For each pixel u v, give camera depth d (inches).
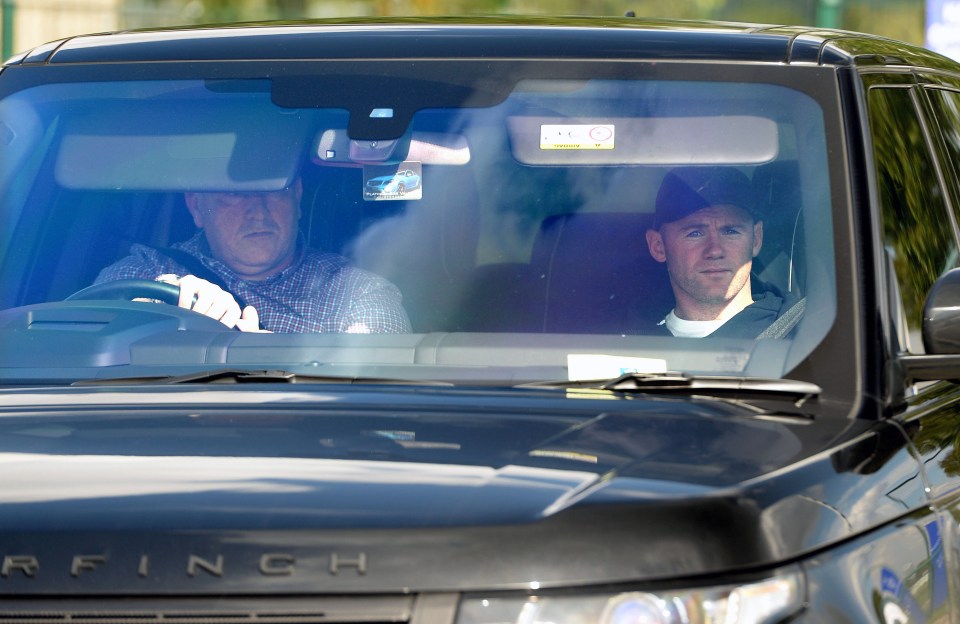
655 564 358.9
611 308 534.9
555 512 361.4
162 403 454.3
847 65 532.1
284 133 566.9
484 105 550.6
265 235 569.0
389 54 566.6
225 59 574.2
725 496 372.5
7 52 3070.9
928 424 480.7
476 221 551.5
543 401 446.6
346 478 376.2
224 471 384.8
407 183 561.9
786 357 475.2
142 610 356.5
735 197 531.5
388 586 353.1
